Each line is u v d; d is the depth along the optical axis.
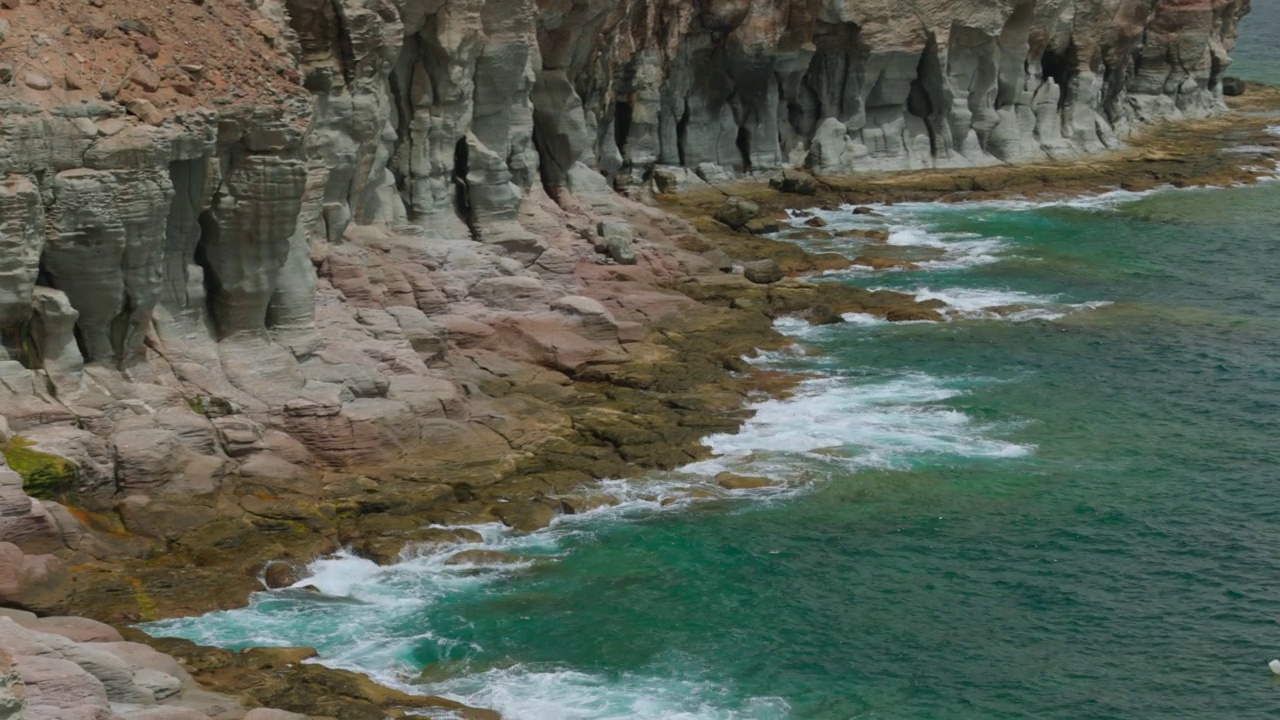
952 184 95.25
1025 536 44.91
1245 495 48.31
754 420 52.94
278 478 42.88
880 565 42.75
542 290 57.66
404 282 54.59
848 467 49.25
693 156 90.38
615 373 55.47
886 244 81.75
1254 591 41.91
